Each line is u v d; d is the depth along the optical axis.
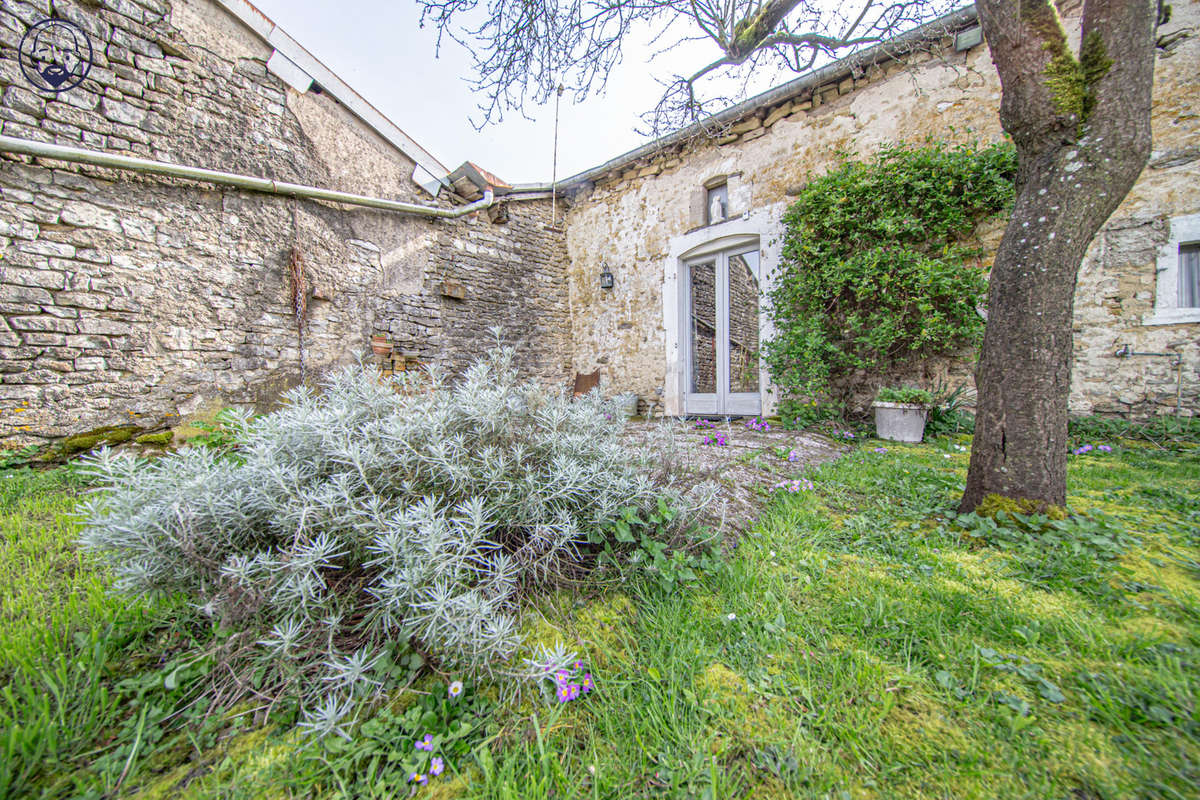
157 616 1.29
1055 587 1.43
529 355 6.80
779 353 4.72
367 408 1.64
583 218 7.20
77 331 3.39
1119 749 0.85
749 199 5.47
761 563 1.66
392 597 1.04
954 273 3.96
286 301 4.44
